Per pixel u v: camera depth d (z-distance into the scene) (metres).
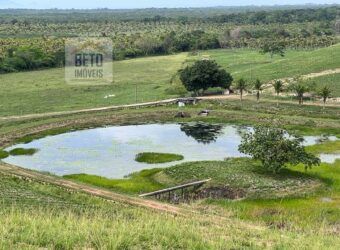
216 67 121.00
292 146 61.81
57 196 51.62
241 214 49.81
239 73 152.12
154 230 32.53
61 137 88.94
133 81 153.12
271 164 61.38
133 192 58.22
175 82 133.62
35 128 92.81
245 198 55.50
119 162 72.88
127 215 43.44
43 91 138.75
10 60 179.00
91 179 63.22
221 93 123.00
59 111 109.06
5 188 52.94
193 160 73.25
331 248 31.86
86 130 94.44
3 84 152.25
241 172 62.75
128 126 97.69
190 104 111.38
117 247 28.28
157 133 91.44
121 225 33.62
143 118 101.94
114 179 63.88
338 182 60.19
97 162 73.00
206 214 47.84
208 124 98.00
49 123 96.19
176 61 198.75
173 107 109.88
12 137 87.19
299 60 163.25
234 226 40.62
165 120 101.25
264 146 62.31
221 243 30.95
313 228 43.44
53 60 187.75
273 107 105.00
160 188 59.75
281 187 57.66
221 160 71.62
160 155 75.06
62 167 70.56
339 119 96.00
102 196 52.69
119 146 82.25
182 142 84.56
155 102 113.50
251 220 47.56
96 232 30.66
